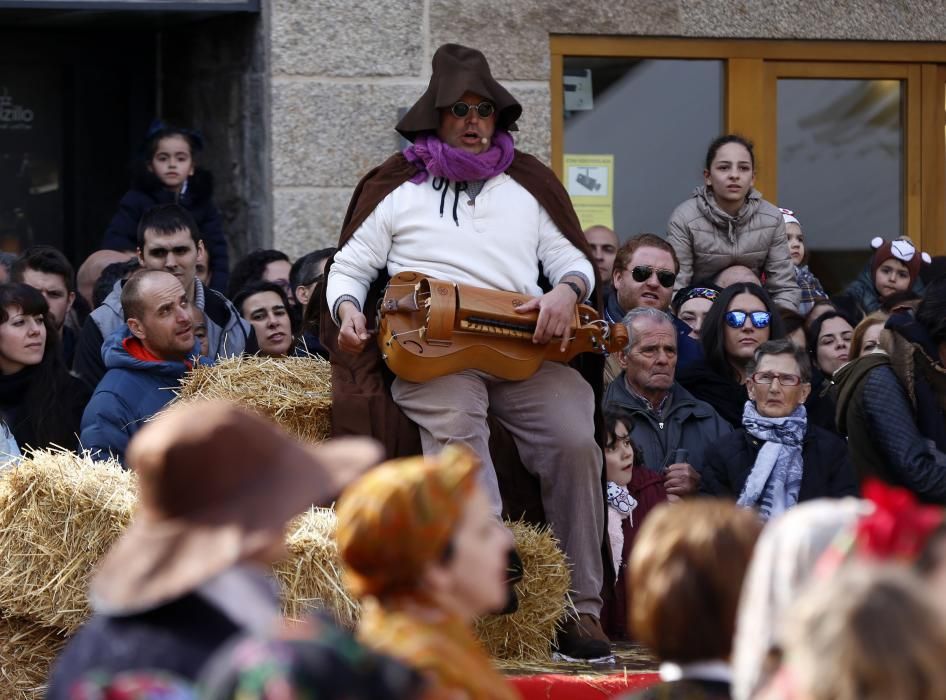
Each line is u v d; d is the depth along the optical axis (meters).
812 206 17.45
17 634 9.74
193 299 13.46
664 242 14.03
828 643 4.09
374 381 10.82
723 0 16.83
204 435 5.23
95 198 17.30
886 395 11.54
